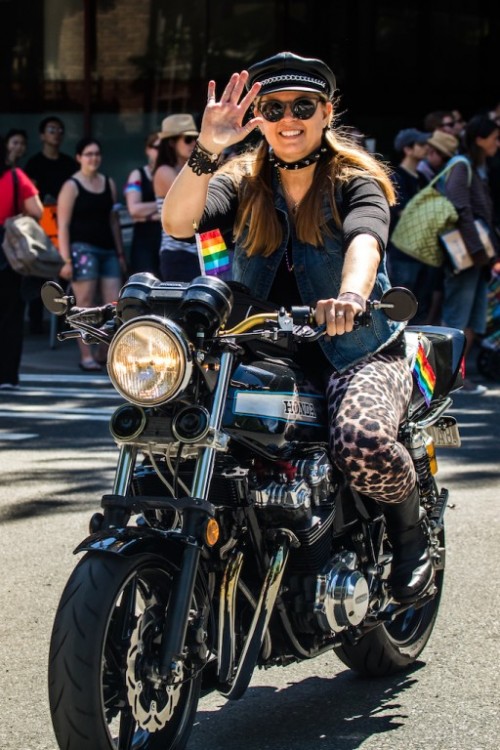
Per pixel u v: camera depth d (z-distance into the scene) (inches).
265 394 164.1
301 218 181.5
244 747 175.2
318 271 182.7
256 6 700.7
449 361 205.9
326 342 178.7
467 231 463.5
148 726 155.3
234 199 187.5
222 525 163.0
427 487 198.4
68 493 320.2
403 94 729.6
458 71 735.7
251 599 167.2
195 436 151.5
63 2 702.5
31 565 260.7
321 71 180.9
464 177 464.8
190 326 153.3
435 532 199.9
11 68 711.1
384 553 190.9
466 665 205.2
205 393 157.5
